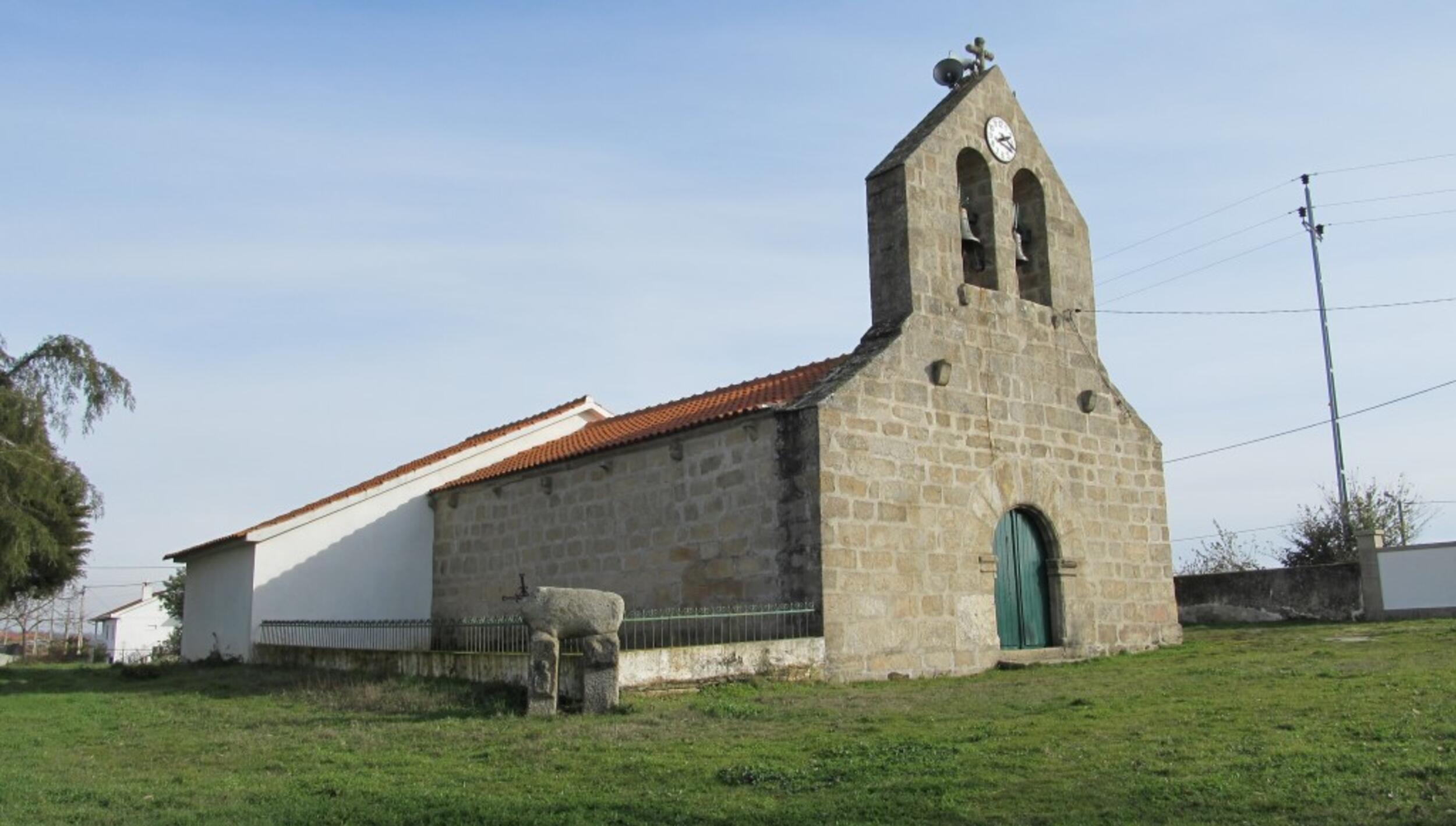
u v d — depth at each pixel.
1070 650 21.42
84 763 12.43
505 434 29.25
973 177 22.56
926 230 20.69
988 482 20.73
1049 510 21.81
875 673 18.03
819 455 18.05
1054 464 22.16
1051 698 14.25
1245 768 9.28
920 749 10.78
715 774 10.13
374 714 15.21
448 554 27.09
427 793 9.78
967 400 20.70
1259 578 28.69
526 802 9.37
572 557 22.98
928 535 19.42
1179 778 9.05
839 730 12.26
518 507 24.86
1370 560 26.56
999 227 22.19
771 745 11.43
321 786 10.25
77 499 24.06
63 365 24.56
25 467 22.53
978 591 20.06
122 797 10.14
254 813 9.33
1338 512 42.66
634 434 22.36
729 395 24.03
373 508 27.05
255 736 13.91
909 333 19.88
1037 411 22.06
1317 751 9.75
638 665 15.01
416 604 27.27
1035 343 22.34
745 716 13.52
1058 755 10.23
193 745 13.48
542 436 29.92
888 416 19.20
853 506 18.33
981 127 22.33
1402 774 8.75
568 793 9.62
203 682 21.84
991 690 15.70
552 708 14.20
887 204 20.77
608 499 22.17
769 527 18.62
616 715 13.87
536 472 24.14
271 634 25.17
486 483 25.75
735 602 19.06
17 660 53.94
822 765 10.30
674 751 11.27
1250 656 19.36
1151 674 17.08
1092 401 23.20
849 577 18.02
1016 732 11.59
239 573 26.39
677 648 15.52
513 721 13.80
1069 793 8.79
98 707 18.19
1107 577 22.75
